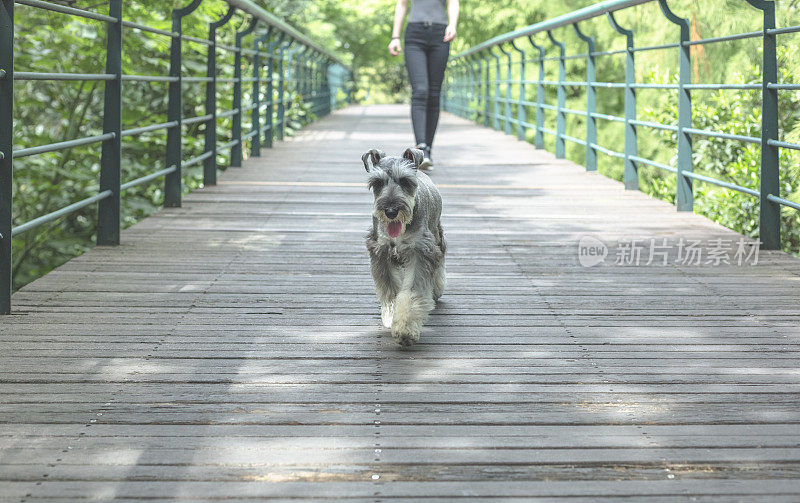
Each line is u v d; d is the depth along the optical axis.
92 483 2.88
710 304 5.20
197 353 4.23
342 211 8.28
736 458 3.09
